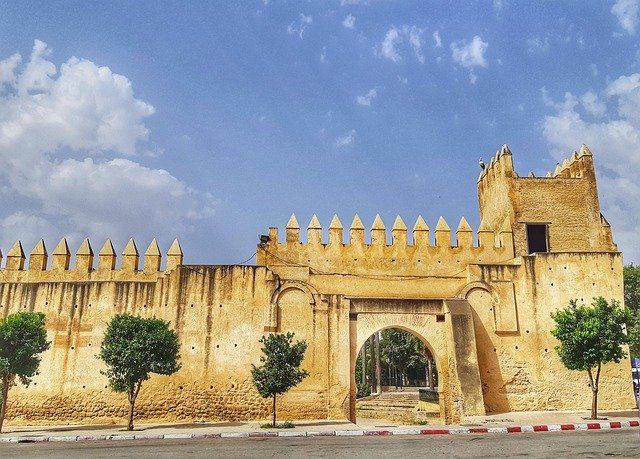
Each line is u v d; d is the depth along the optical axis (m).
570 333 21.78
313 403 23.91
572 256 26.28
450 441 16.48
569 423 20.36
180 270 25.55
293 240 26.78
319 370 24.31
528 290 25.91
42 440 18.55
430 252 26.92
